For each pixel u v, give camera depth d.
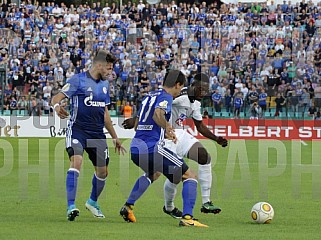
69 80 27.22
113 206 31.45
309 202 33.31
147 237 22.28
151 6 103.56
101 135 27.69
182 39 97.75
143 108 25.94
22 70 90.44
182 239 21.92
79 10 103.38
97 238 22.02
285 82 90.56
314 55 94.62
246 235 23.06
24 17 101.00
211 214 29.11
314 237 22.92
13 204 31.50
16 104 83.56
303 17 100.69
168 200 27.67
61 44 96.44
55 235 22.56
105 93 27.67
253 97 83.50
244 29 98.69
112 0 121.44
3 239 21.72
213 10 103.25
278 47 95.50
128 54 94.19
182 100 28.50
